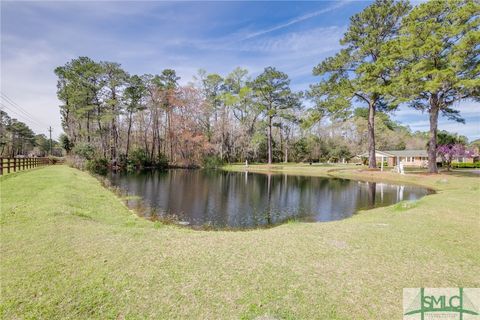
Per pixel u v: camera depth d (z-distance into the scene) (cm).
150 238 505
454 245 483
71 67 3325
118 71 3334
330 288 323
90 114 3484
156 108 3850
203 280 337
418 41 1894
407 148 5606
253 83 3941
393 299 302
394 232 568
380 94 2284
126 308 278
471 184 1586
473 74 1739
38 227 546
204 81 4481
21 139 6284
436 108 2092
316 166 3662
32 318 260
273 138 5319
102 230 547
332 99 2466
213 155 4259
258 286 325
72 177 1554
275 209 1152
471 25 1694
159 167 3753
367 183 2069
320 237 530
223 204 1250
